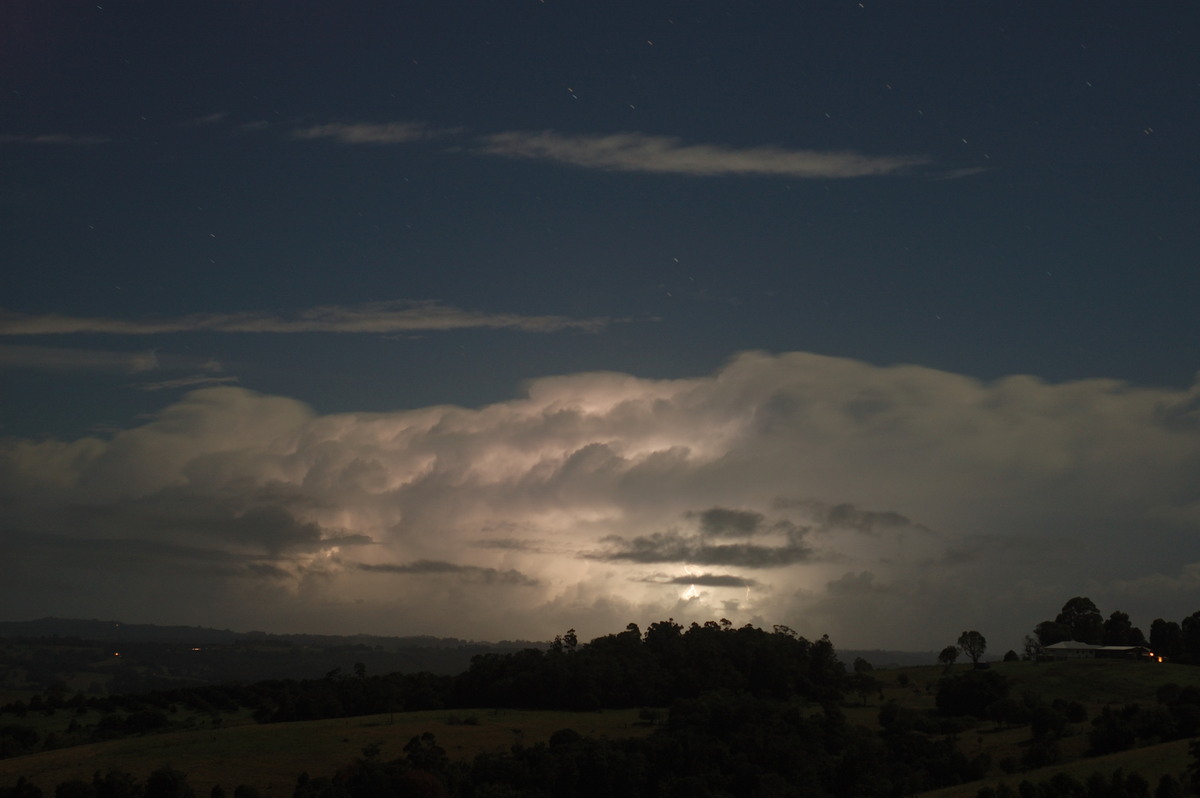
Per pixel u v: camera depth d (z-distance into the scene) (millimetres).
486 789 111062
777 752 119625
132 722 151875
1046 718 127938
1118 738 112812
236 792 107812
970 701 151000
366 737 136250
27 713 168875
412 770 110750
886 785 111562
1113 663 181875
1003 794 89875
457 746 132500
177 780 107062
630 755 118812
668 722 142250
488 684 174750
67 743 141375
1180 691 146625
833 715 139750
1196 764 90188
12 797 103875
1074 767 103562
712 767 118812
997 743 128125
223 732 139125
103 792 105562
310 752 127812
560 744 127062
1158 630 199250
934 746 126438
